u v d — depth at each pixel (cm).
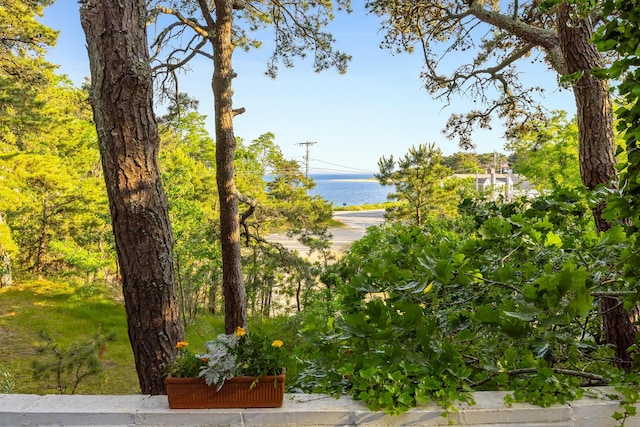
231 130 975
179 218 1595
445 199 1827
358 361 249
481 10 512
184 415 213
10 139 1465
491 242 327
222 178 979
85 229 2055
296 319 1241
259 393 217
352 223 4434
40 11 1376
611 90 196
